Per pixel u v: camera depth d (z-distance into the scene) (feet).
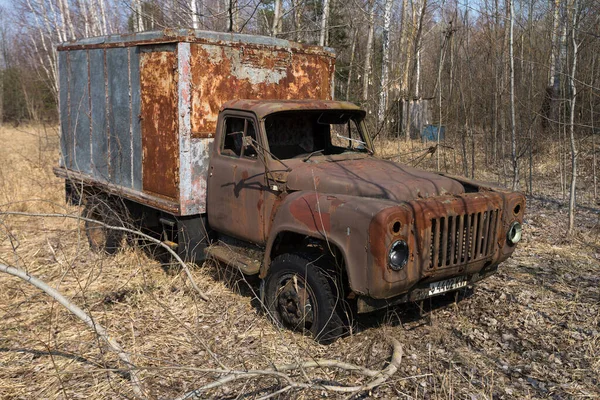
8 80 101.60
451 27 38.01
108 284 19.26
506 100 40.96
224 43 18.19
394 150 43.62
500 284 18.81
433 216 13.41
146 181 19.98
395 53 58.75
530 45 38.65
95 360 13.96
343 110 18.16
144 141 19.81
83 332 15.56
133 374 11.89
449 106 45.24
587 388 12.42
